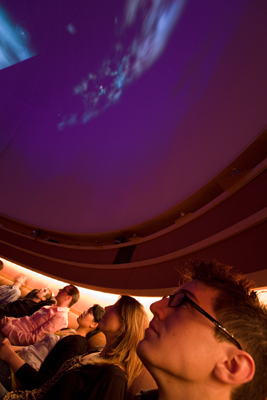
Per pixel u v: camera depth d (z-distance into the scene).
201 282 0.59
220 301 0.52
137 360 1.09
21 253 5.15
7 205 6.72
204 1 4.01
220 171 2.37
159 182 3.95
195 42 4.20
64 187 6.27
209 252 1.99
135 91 5.67
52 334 1.86
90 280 3.53
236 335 0.46
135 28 5.62
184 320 0.51
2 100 7.15
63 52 6.75
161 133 4.56
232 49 3.20
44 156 7.08
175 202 3.25
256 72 2.62
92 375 0.88
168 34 4.86
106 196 5.20
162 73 4.98
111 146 5.87
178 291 0.60
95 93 6.72
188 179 3.25
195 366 0.44
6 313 2.55
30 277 4.48
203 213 2.31
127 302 1.28
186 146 3.66
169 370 0.46
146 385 1.18
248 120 2.51
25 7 6.38
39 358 1.66
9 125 7.37
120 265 3.18
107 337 1.22
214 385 0.43
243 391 0.43
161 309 0.57
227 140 2.77
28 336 2.03
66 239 5.44
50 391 0.88
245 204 1.84
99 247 3.94
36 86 7.21
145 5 5.30
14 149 7.42
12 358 1.38
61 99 7.20
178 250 2.37
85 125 6.73
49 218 5.99
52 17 6.41
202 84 3.76
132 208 4.28
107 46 6.20
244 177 1.93
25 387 1.26
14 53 6.87
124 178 5.02
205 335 0.47
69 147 6.80
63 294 2.42
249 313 0.49
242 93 2.78
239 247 1.71
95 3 5.91
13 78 7.11
